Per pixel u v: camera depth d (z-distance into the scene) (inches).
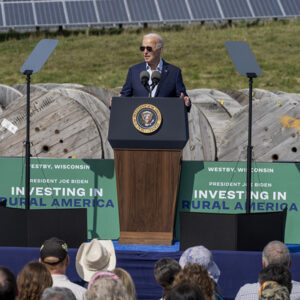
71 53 1765.5
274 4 1964.8
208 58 1675.7
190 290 251.0
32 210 502.9
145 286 470.0
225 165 542.0
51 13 1905.8
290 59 1649.9
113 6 1931.6
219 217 494.3
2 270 280.8
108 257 434.0
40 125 727.7
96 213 550.6
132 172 509.0
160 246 510.9
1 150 733.3
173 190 509.0
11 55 1759.4
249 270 467.5
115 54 1745.8
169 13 1911.9
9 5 1936.5
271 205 542.9
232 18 1911.9
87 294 267.7
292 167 540.1
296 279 463.5
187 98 502.3
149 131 492.1
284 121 725.3
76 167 551.5
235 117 732.0
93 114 794.2
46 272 324.2
